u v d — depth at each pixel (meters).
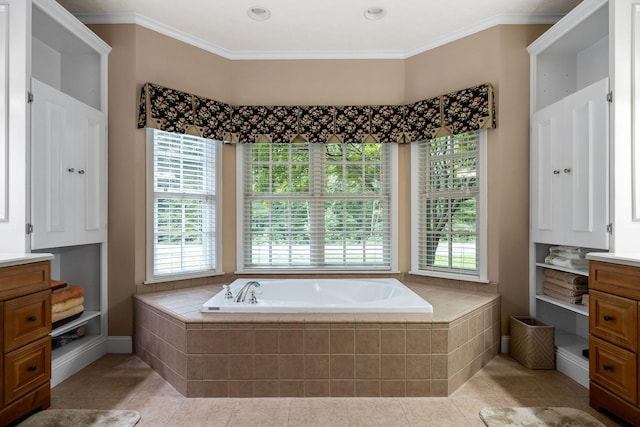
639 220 2.15
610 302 1.96
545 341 2.64
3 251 2.15
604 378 1.99
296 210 3.56
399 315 2.30
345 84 3.51
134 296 2.90
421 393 2.21
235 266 3.53
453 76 3.22
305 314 2.31
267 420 1.97
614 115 2.15
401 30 3.16
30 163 2.18
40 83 2.26
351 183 3.57
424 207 3.45
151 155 3.05
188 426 1.91
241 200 3.53
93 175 2.77
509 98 2.98
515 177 2.98
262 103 3.51
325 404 2.13
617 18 2.15
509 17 2.96
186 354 2.22
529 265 2.97
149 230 3.03
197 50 3.31
